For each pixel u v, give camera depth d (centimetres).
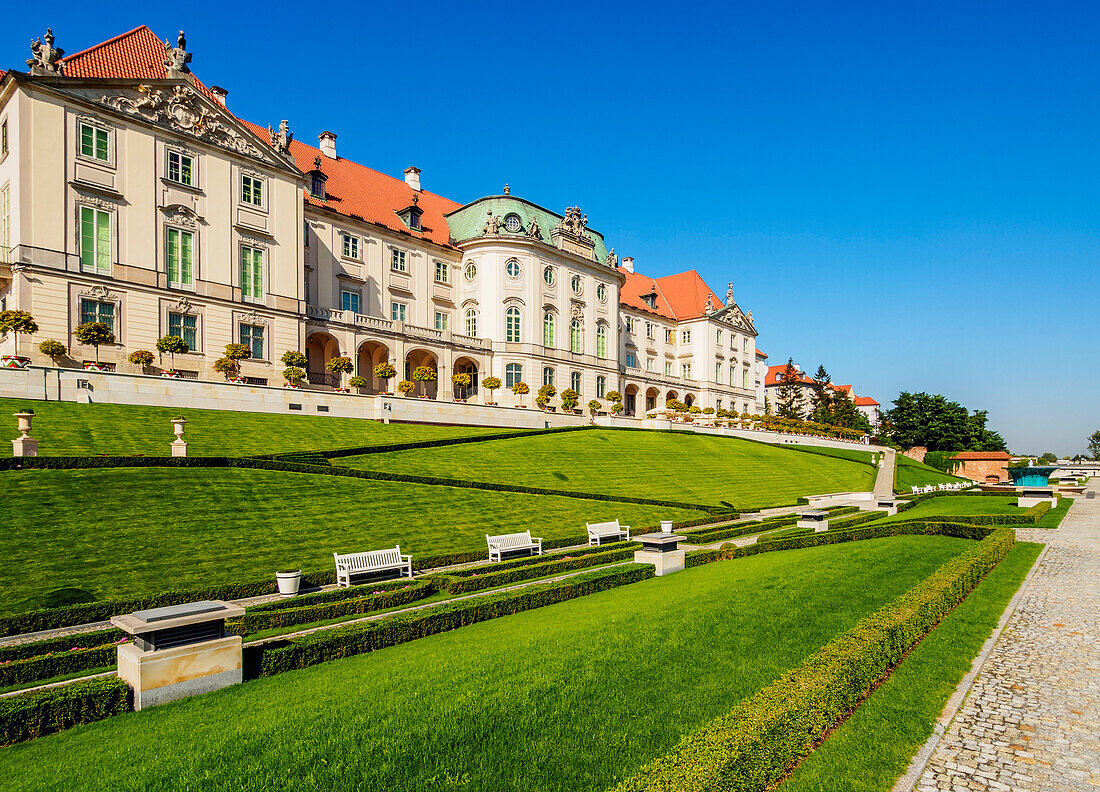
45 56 3559
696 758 580
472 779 643
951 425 10731
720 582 1562
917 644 1073
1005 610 1313
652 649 1023
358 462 2908
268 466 2491
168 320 3925
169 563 1672
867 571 1617
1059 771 705
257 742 720
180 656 903
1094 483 6125
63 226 3541
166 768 666
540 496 2916
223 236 4197
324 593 1499
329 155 6041
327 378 4934
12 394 2866
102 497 1938
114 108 3759
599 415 5788
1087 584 1545
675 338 9069
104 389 3103
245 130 4338
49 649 1119
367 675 953
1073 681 948
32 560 1556
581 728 753
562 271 6469
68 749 732
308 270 4981
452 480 2809
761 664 962
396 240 5666
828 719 758
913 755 732
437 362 5488
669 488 3697
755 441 6156
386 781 638
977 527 2259
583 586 1560
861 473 5703
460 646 1102
